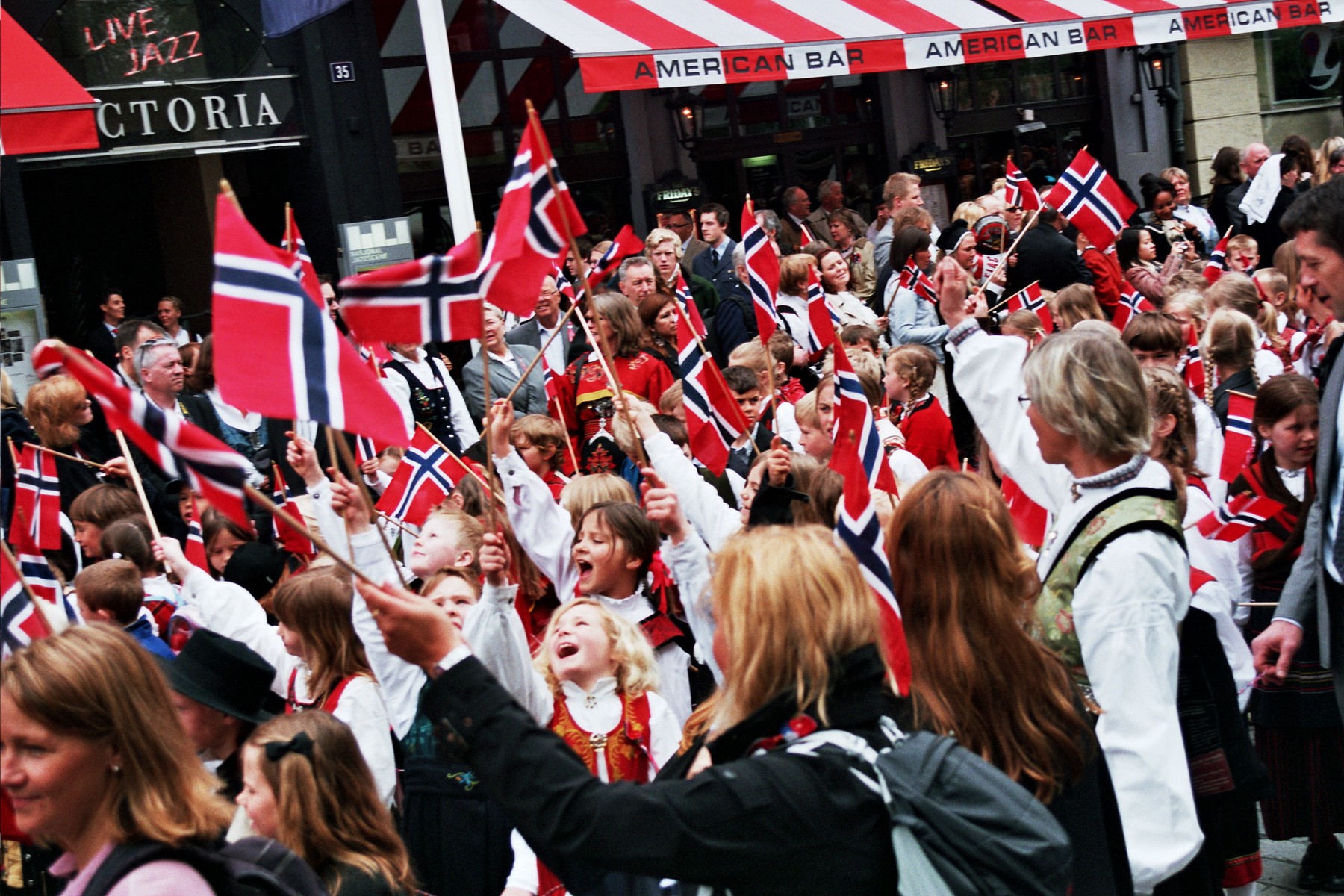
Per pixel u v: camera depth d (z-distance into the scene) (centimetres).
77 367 218
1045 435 293
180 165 1271
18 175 956
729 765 196
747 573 211
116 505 571
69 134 781
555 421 566
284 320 272
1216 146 1658
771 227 955
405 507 542
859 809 198
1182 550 283
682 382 527
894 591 259
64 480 656
